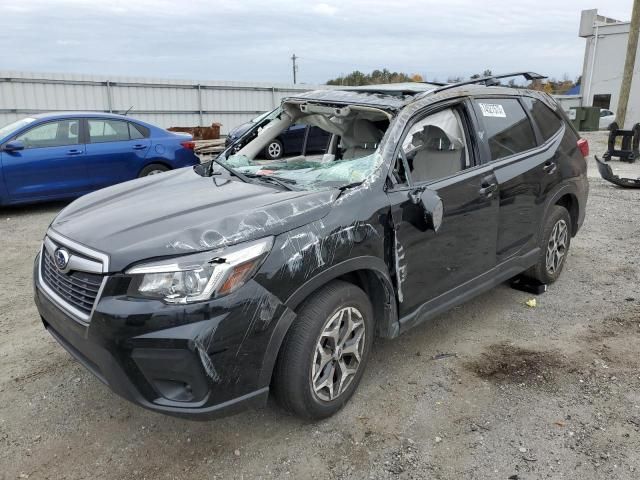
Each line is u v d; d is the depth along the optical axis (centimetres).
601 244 611
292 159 426
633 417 292
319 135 451
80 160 799
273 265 246
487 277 380
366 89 380
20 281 509
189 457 265
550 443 272
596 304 445
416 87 372
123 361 232
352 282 308
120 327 229
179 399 238
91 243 252
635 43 1494
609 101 3192
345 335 286
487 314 429
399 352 367
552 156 437
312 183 315
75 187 802
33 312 436
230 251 239
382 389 321
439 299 342
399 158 317
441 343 380
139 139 862
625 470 252
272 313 245
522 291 475
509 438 276
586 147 502
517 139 412
